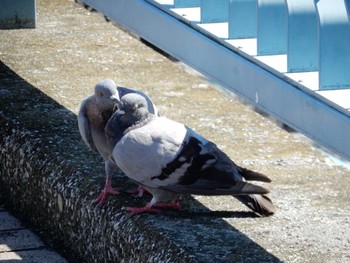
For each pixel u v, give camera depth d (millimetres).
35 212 9477
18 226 9562
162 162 7406
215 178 7395
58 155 9148
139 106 7574
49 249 9016
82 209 8484
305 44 6762
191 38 7750
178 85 11586
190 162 7387
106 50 12688
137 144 7434
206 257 7098
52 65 11984
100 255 8273
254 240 7461
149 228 7625
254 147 9664
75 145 9383
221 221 7797
